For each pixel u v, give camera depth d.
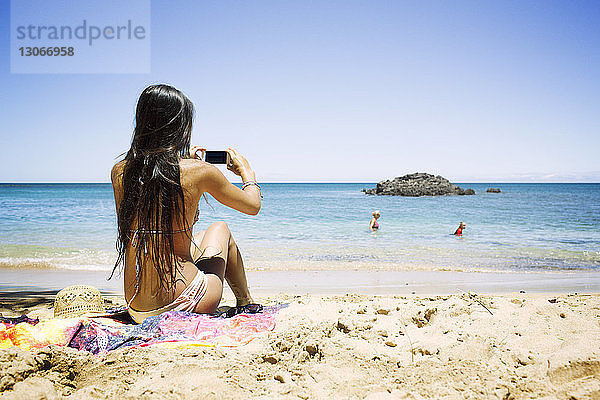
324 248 11.38
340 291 6.29
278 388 2.10
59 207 28.78
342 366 2.32
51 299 5.52
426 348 2.59
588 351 2.33
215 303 2.98
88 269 8.09
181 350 2.49
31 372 2.03
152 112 2.69
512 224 18.62
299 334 2.71
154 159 2.65
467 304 3.71
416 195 54.66
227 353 2.50
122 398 1.90
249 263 9.06
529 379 2.12
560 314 3.31
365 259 9.61
